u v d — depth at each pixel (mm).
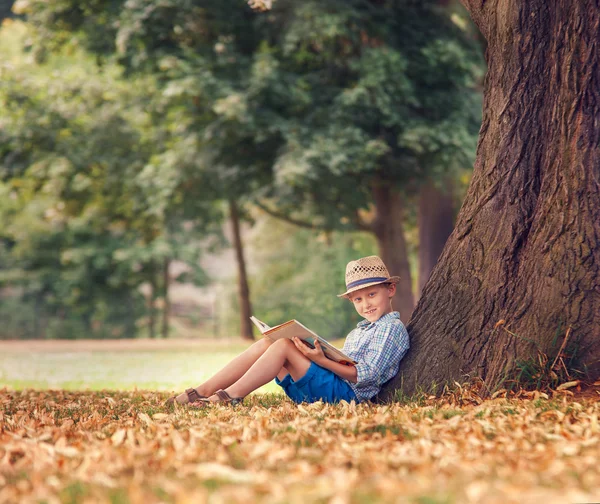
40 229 36062
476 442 3520
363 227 19250
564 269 5078
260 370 5293
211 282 37969
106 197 23266
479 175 5621
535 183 5375
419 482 2676
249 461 3154
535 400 4766
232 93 15562
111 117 20781
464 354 5387
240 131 16016
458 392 5215
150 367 15133
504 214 5410
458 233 5652
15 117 20156
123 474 2994
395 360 5531
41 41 18234
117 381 11547
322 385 5379
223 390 5273
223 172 18125
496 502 2367
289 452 3236
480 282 5434
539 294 5152
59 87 20422
